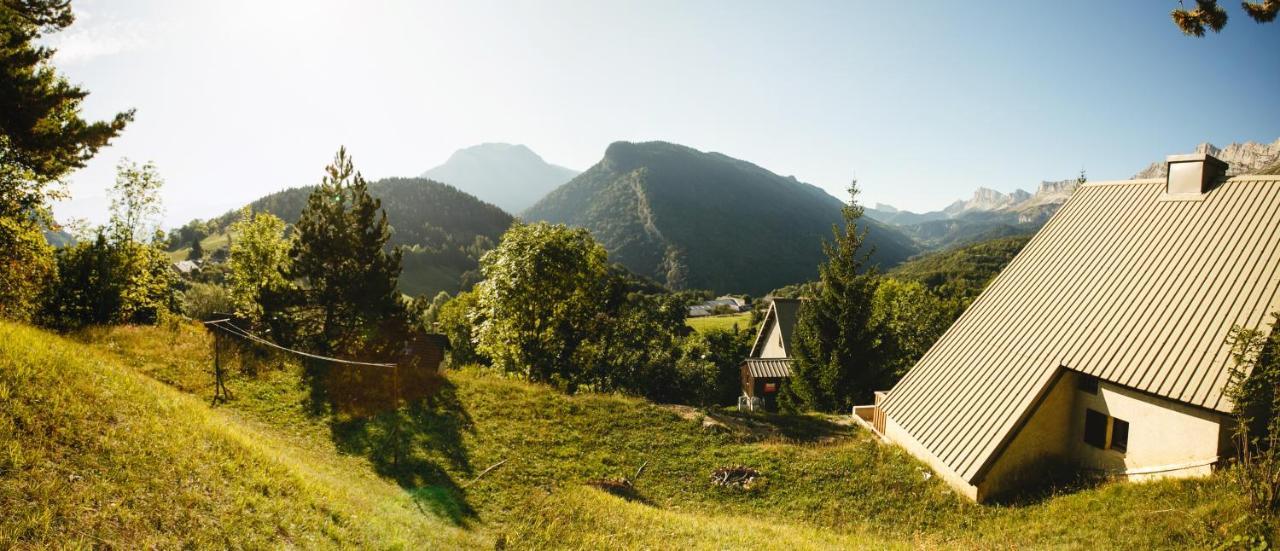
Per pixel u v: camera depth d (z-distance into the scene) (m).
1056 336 18.88
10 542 6.40
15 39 17.08
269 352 22.62
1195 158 19.16
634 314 43.12
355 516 10.57
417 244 169.12
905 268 138.75
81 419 9.30
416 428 19.06
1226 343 13.40
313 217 24.06
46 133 17.33
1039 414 17.69
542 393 24.53
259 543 8.31
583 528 13.79
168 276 31.62
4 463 7.54
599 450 20.33
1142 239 19.44
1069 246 21.89
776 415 26.84
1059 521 14.48
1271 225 16.30
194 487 8.93
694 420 23.48
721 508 17.52
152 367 18.70
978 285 95.19
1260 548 9.98
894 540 15.37
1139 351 16.33
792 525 16.39
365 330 23.69
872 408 26.66
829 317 32.28
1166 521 12.28
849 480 19.03
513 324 33.31
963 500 17.09
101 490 7.90
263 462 10.87
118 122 18.48
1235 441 13.63
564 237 34.03
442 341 39.84
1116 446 16.73
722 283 173.38
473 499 15.48
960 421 19.11
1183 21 10.35
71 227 26.00
